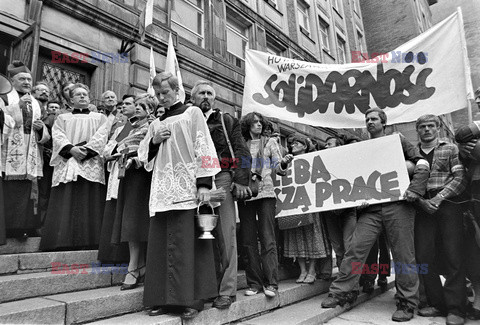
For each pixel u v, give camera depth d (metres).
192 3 8.74
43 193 3.57
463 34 3.50
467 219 2.91
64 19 5.62
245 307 2.72
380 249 4.22
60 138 3.16
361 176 3.37
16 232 3.20
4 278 2.25
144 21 5.95
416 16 21.58
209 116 2.83
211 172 2.31
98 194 3.22
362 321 2.99
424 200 2.97
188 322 2.22
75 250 3.16
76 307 2.06
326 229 4.05
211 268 2.31
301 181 3.77
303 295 3.54
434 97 3.59
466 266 2.94
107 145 3.07
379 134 3.52
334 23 16.36
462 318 2.80
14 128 3.07
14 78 3.32
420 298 3.26
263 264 3.17
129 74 6.38
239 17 10.19
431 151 3.29
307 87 4.23
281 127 10.15
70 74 5.76
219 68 8.66
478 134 2.67
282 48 11.94
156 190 2.33
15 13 5.03
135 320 2.12
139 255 2.68
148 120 3.00
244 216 3.25
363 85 4.00
